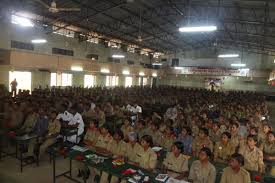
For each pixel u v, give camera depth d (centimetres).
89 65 1919
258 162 516
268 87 2769
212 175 419
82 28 1656
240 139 641
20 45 1399
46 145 638
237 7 1208
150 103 1348
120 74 2348
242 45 2334
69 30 1723
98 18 1578
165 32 2089
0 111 876
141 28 1886
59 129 689
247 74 2670
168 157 483
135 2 1428
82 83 2016
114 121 896
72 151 521
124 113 1014
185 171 458
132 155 511
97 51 2075
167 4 1470
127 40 2158
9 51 1303
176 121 870
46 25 1509
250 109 1232
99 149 567
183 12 1536
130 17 1659
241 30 1658
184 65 3055
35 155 647
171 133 655
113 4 1370
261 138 669
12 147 752
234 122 776
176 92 2114
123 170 436
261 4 1074
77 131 709
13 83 1337
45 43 1567
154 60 3127
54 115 721
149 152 490
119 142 548
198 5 1338
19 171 592
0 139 679
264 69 2589
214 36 2192
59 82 1784
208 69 2862
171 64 3120
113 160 478
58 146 584
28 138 631
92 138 627
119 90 1919
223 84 2967
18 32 1383
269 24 1276
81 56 1894
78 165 578
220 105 1347
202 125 762
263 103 1692
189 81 3145
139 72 2659
